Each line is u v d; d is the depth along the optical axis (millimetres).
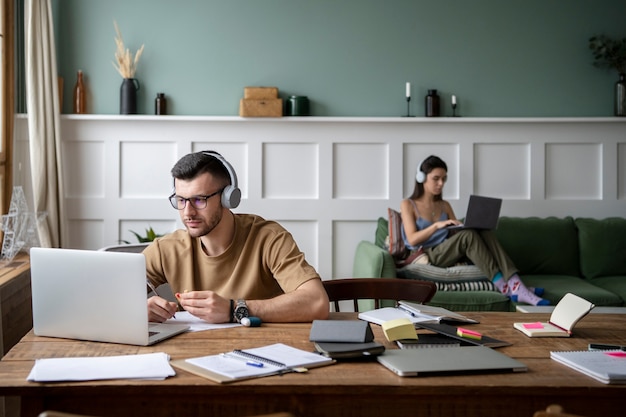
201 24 5043
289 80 5094
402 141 5078
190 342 1989
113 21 4992
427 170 4660
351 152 5078
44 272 2055
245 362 1771
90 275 1996
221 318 2205
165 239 2516
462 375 1703
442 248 4500
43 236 4520
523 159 5133
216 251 2465
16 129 4684
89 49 4984
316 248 5094
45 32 4504
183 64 5043
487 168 5129
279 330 2133
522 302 4238
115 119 4906
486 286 4398
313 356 1814
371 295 2707
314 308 2268
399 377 1682
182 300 2219
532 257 4816
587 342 2025
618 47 5043
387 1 5102
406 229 4609
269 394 1644
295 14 5074
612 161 5148
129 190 4996
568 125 5125
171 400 1642
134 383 1621
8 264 3762
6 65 4484
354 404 1657
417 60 5133
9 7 4492
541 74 5172
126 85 4906
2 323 3119
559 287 4410
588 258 4820
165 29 5023
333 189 5082
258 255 2465
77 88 4918
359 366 1774
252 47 5066
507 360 1778
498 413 1657
